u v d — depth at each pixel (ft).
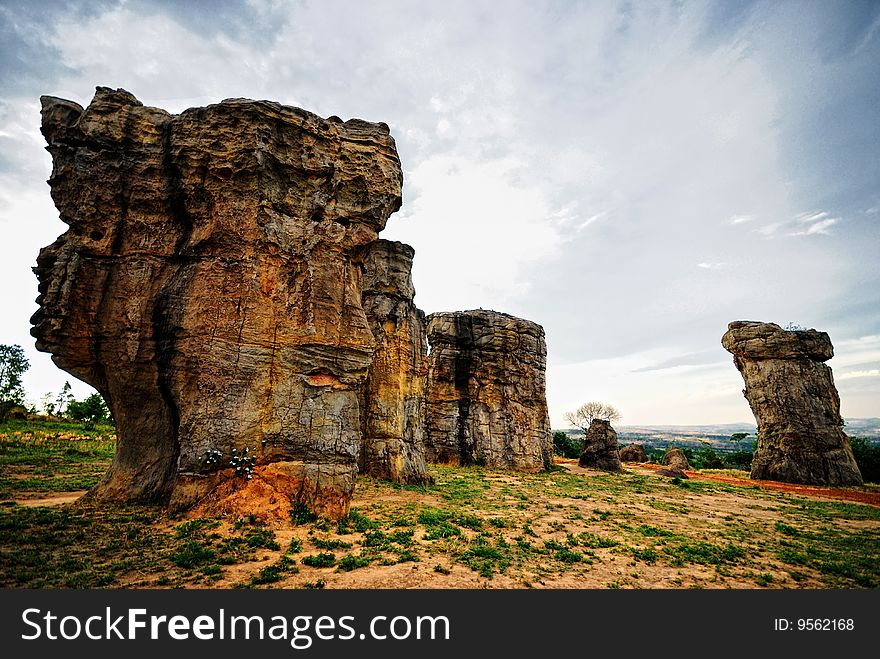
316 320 65.05
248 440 58.29
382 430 111.96
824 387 173.88
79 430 202.28
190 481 55.88
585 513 80.07
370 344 68.80
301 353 63.41
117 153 63.72
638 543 59.00
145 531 48.16
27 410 239.71
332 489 59.72
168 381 60.39
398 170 77.10
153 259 63.41
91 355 60.34
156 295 62.59
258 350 61.41
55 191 61.57
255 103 66.33
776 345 181.88
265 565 41.24
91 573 36.55
